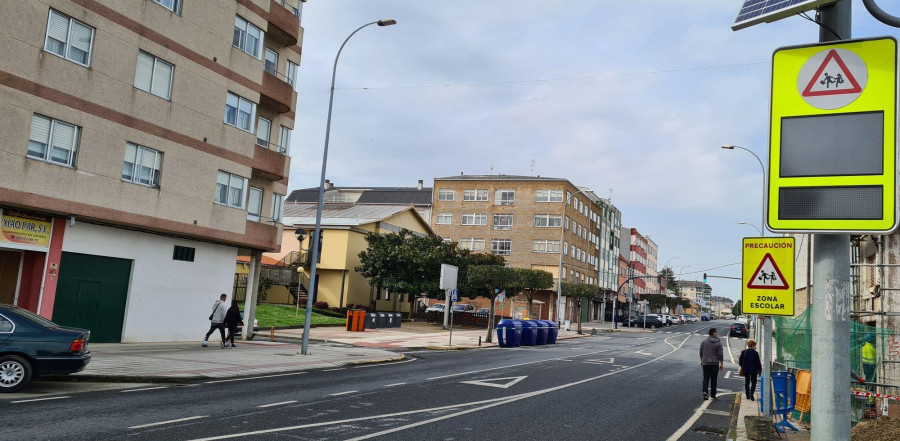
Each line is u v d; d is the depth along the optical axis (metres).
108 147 20.23
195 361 16.92
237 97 25.33
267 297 48.66
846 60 3.73
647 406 13.49
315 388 13.38
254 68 26.06
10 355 11.05
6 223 18.12
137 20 21.08
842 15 3.86
